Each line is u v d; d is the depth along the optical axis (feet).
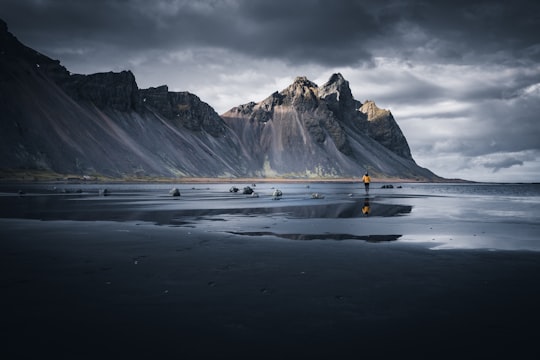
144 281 30.55
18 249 44.19
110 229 62.54
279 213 95.91
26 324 21.36
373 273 33.68
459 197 215.31
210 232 59.88
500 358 17.49
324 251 44.19
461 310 24.03
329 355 17.83
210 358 17.49
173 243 49.21
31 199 147.74
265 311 23.76
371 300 25.99
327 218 83.76
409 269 35.22
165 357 17.58
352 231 62.03
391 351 18.26
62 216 83.51
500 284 30.07
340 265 36.91
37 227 64.34
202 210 103.50
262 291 28.02
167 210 102.63
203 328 21.01
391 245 48.65
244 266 36.27
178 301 25.54
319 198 179.32
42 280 30.60
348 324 21.71
